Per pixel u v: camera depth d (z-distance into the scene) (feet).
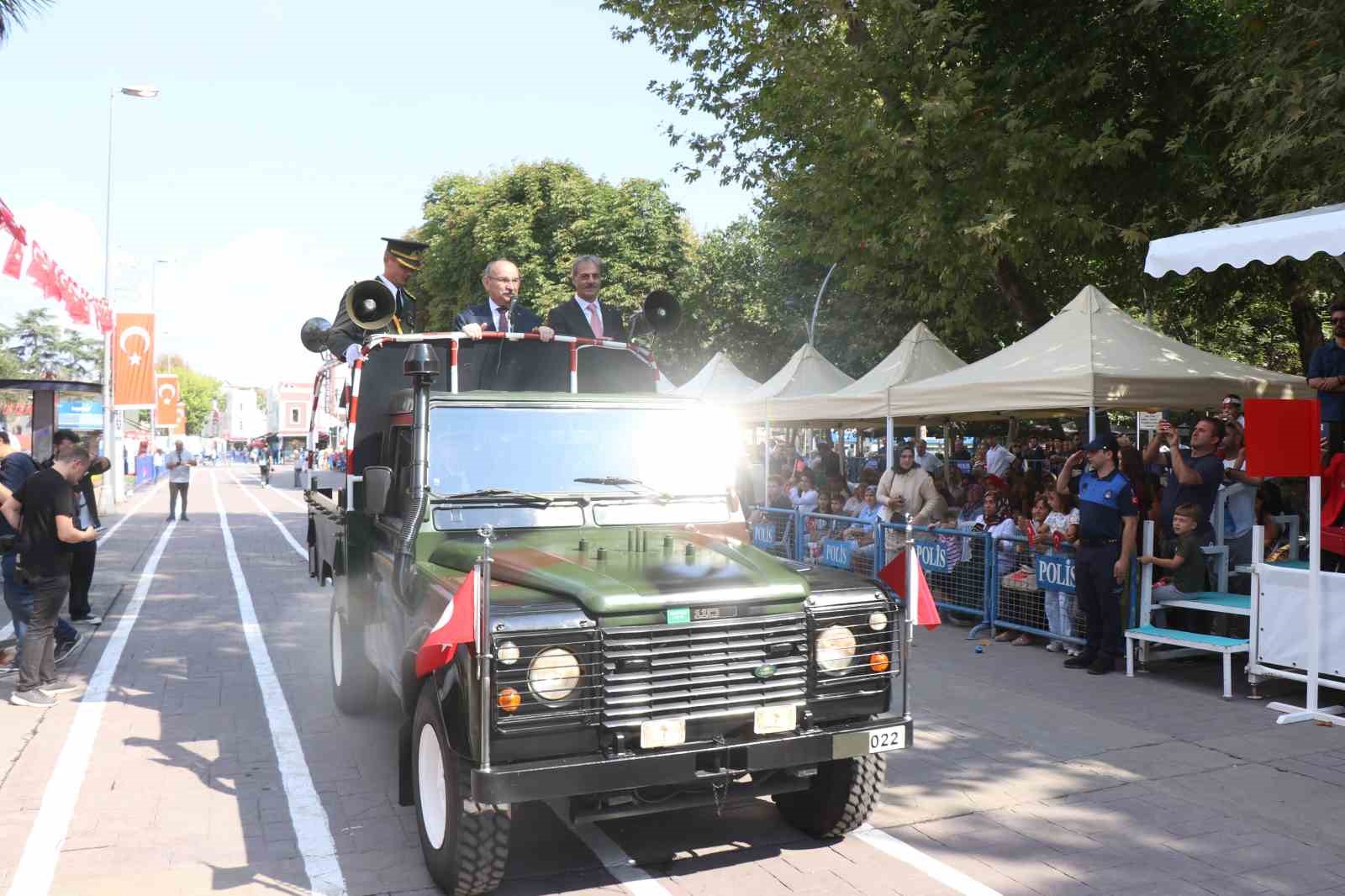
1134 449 30.68
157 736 22.24
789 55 48.57
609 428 18.74
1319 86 32.12
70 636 30.81
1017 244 44.55
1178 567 27.32
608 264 131.64
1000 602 32.50
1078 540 28.84
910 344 49.67
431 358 17.31
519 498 17.46
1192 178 43.75
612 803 13.58
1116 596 27.58
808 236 53.42
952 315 55.77
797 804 16.81
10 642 30.01
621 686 13.37
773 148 58.59
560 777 12.77
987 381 36.29
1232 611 25.75
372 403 22.75
